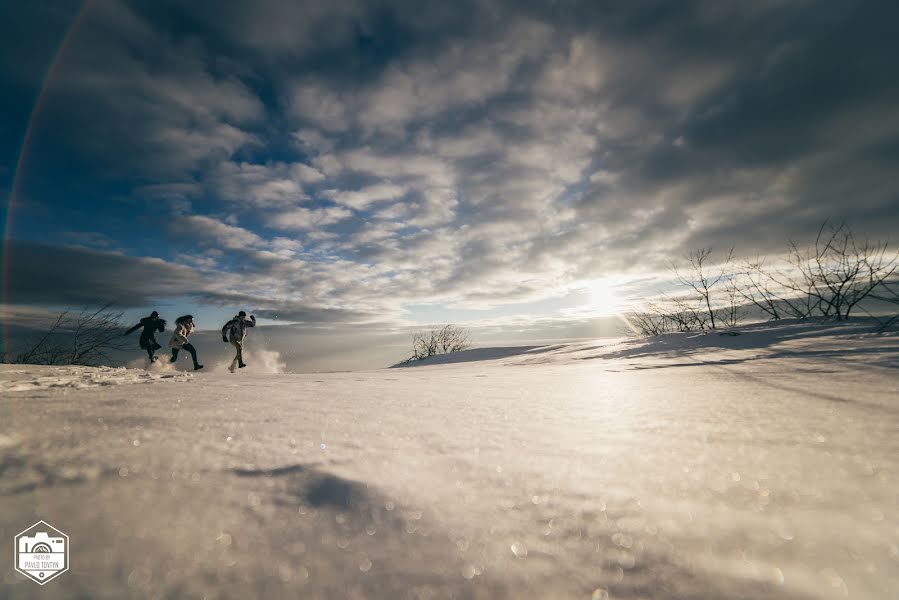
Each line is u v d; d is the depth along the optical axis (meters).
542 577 0.51
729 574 0.50
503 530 0.63
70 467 0.89
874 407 1.44
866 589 0.46
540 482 0.84
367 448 1.10
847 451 0.97
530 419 1.54
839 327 4.89
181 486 0.80
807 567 0.51
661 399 1.88
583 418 1.53
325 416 1.61
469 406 1.90
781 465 0.89
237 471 0.89
